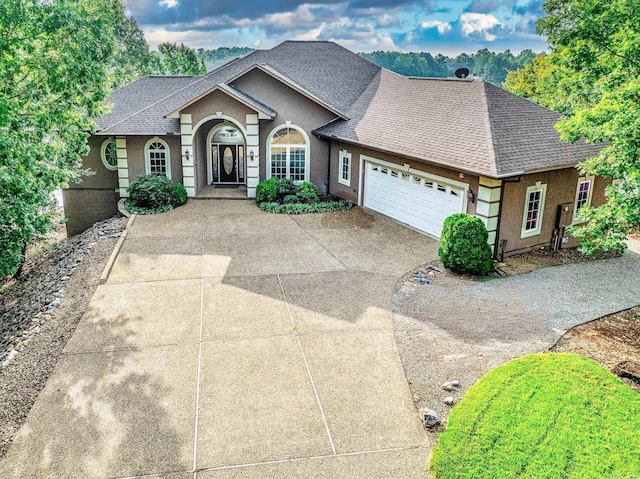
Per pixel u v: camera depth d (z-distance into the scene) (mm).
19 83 15977
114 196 23188
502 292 13281
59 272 15945
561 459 6320
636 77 11961
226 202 21875
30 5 14188
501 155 15000
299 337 10820
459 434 7094
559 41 15156
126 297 12656
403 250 16328
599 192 18297
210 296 12766
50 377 9352
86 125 17641
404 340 10703
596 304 12641
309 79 25188
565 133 12078
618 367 9453
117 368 9625
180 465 7293
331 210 20859
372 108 22594
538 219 16484
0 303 16172
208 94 21031
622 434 6711
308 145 23172
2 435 7918
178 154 22219
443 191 16906
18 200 13453
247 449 7617
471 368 9570
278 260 15289
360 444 7754
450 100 19297
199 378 9352
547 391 7652
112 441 7727
